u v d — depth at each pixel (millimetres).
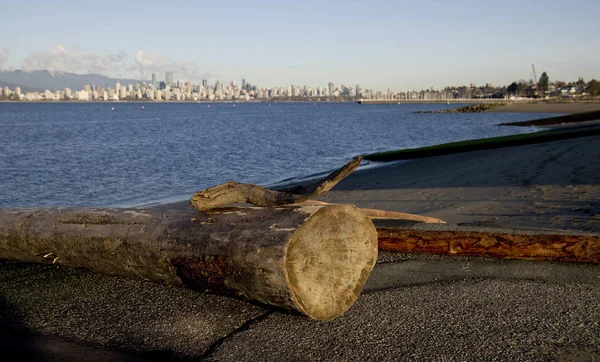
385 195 9672
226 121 64125
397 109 132625
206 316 3547
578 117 40438
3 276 4523
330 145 28078
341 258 3404
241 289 3379
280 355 2969
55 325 3484
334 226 3373
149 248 3816
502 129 39562
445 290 3920
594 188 8500
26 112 102188
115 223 4184
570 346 2998
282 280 3092
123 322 3496
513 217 6742
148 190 13289
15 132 39062
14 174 16078
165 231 3816
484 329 3238
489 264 4523
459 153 17266
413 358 2885
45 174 16172
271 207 3654
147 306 3750
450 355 2912
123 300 3883
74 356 3037
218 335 3264
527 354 2906
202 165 18812
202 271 3520
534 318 3391
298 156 22141
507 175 10812
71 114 90562
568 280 4082
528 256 4590
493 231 4980
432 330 3240
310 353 2980
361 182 11984
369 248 3543
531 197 8109
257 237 3264
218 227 3562
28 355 3057
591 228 5895
